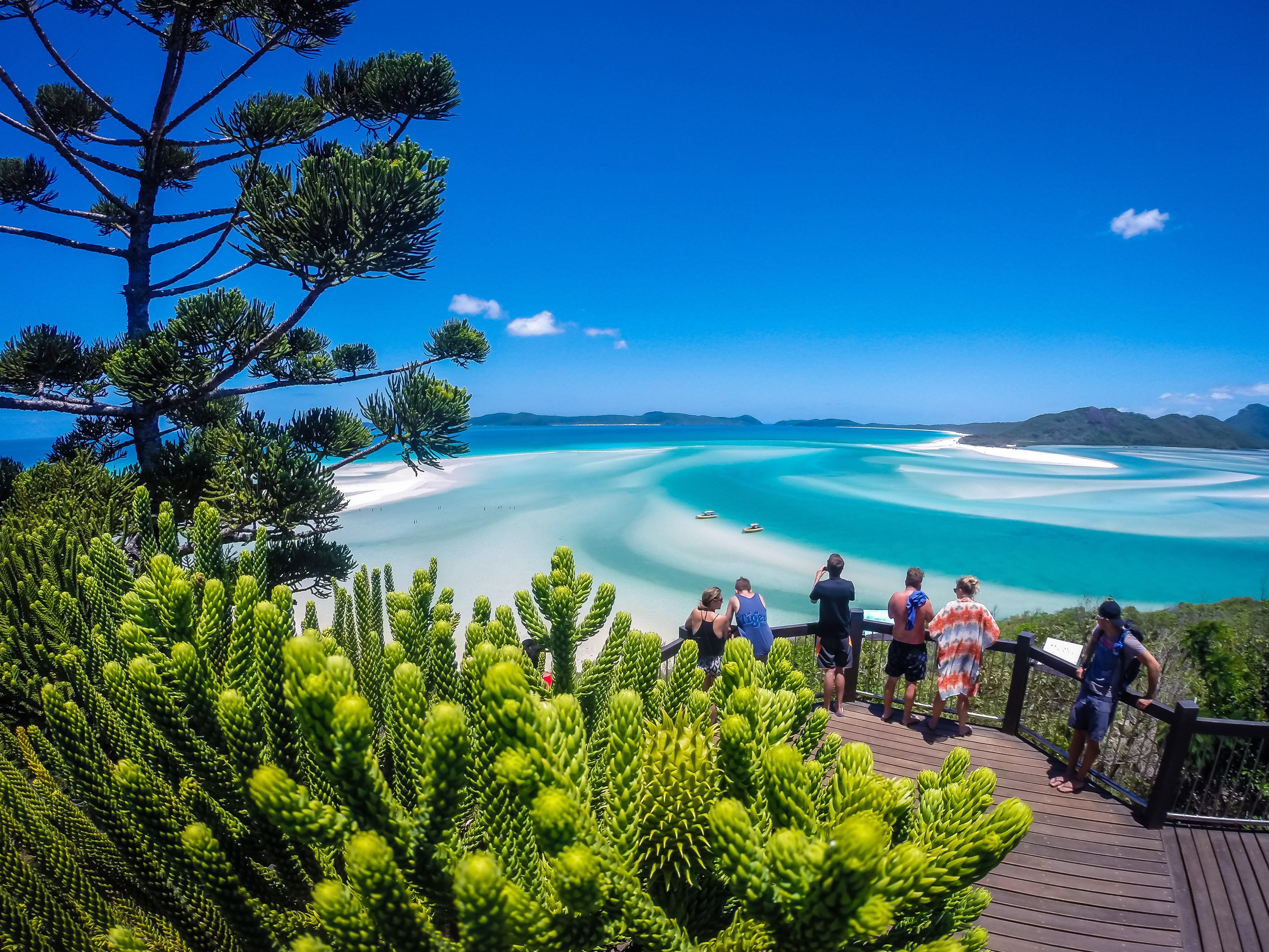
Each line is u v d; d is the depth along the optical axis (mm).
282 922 1281
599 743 1615
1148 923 4328
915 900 956
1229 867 4738
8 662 3146
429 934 942
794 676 1490
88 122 11125
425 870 999
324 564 8352
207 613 1746
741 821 910
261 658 1365
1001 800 5410
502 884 843
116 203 8945
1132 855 4848
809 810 986
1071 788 5496
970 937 1026
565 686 2012
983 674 8078
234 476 7387
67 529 5062
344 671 974
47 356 8031
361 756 932
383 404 8125
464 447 8617
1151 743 6445
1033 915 4379
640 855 1030
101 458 9344
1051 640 6121
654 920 947
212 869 1191
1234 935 4250
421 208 7176
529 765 936
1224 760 5695
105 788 1335
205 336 7605
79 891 1508
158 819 1239
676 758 1066
